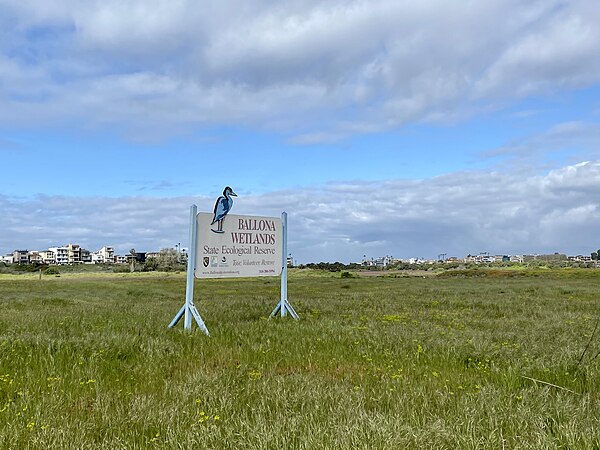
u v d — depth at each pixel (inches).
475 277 2534.5
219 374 268.5
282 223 617.9
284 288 610.2
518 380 261.9
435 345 361.4
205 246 528.7
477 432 176.6
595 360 301.9
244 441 169.2
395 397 224.4
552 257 4234.7
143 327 480.1
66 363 300.5
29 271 4106.8
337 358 328.2
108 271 4279.0
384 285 1750.7
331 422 184.7
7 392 236.5
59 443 168.7
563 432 174.7
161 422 191.5
